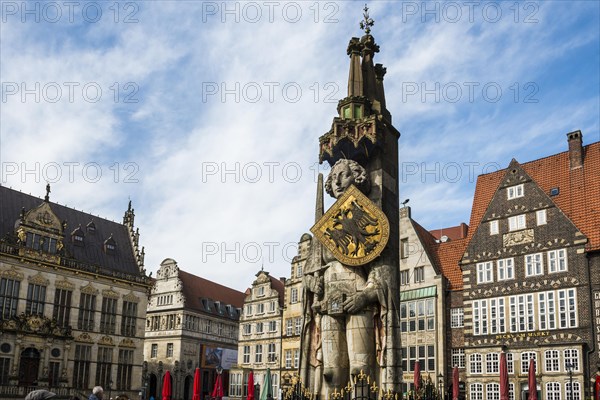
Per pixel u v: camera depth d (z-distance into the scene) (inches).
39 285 2358.5
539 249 1715.1
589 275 1596.9
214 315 3400.6
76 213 2736.2
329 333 717.3
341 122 765.9
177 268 3289.9
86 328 2501.2
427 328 1988.2
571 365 1428.4
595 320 1555.1
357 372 686.5
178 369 3088.1
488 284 1811.0
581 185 1753.2
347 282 720.3
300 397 698.8
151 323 3294.8
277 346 2704.2
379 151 766.5
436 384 1866.4
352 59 818.2
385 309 696.4
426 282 2034.9
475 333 1801.2
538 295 1685.5
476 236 1881.2
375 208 721.0
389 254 724.7
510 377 1689.2
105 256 2714.1
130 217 2970.0
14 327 2206.0
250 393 1264.8
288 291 2699.3
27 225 2343.8
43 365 2285.9
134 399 2635.3
